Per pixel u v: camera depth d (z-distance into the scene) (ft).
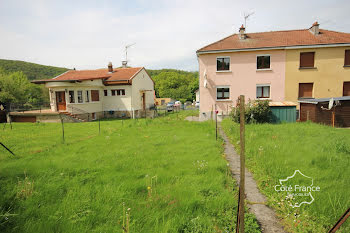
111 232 10.09
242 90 65.05
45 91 216.54
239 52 64.18
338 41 60.18
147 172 18.21
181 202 12.61
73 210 11.69
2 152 26.37
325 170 17.56
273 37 67.92
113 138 35.35
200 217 11.24
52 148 28.45
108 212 11.71
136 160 22.11
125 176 17.26
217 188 14.70
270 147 25.09
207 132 40.47
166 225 10.37
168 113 96.89
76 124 60.18
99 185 15.28
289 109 51.37
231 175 18.62
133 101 83.71
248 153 24.09
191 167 19.49
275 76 63.26
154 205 12.46
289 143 27.02
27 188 14.34
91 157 23.45
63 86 68.49
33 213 11.71
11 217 11.12
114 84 82.53
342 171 17.11
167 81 257.14
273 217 12.13
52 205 12.53
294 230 10.70
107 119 78.95
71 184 15.65
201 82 66.80
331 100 44.27
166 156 23.41
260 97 65.05
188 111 102.22
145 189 14.78
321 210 11.66
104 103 85.35
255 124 46.93
